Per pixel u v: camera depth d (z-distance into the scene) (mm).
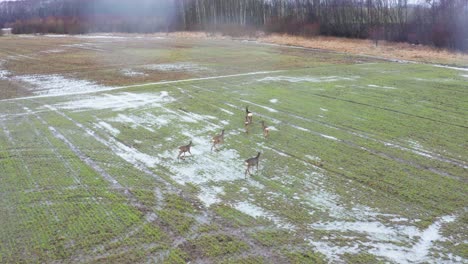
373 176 14070
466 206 12039
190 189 13336
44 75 34312
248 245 10281
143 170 14797
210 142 17609
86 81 31406
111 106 23547
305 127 19391
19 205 12258
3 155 16094
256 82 29984
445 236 10625
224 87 28359
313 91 26828
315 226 11125
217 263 9562
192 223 11297
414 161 15273
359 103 23609
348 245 10281
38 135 18500
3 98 26141
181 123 20234
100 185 13570
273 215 11688
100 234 10758
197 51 49406
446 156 15734
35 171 14641
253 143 17406
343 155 15945
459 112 21547
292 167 14938
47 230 10930
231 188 13375
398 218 11469
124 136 18375
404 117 20781
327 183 13625
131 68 37250
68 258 9758
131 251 10039
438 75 31844
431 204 12188
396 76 31672
